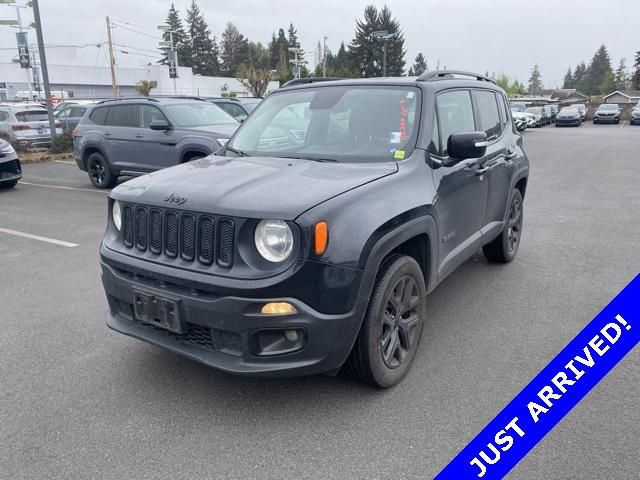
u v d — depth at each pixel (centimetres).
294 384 352
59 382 360
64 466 278
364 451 286
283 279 279
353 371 334
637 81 8569
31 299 513
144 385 355
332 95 433
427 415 316
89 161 1142
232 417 318
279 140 425
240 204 291
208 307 292
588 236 711
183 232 306
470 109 474
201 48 10181
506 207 544
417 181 358
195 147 961
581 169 1409
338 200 299
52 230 783
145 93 5462
